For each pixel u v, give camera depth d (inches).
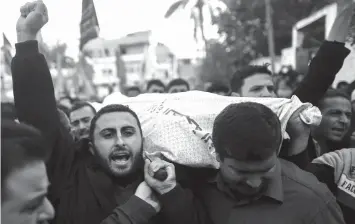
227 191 56.0
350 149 75.5
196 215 57.2
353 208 70.1
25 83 62.8
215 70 430.9
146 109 69.5
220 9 370.9
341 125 95.3
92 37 145.7
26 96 62.9
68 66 527.8
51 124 62.7
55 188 62.9
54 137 63.2
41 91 63.3
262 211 54.4
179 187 53.7
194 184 60.9
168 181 52.7
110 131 60.5
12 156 33.5
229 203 55.7
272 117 51.3
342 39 86.4
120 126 60.2
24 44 63.8
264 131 49.1
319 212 54.1
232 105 53.5
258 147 48.7
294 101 66.7
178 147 59.2
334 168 72.6
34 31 67.5
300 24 242.7
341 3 86.6
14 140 34.4
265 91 115.1
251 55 410.9
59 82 494.3
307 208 54.1
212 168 59.9
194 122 61.2
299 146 66.8
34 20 66.2
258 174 51.3
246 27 389.7
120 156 60.4
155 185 52.6
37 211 35.8
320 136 97.5
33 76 62.9
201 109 64.4
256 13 376.5
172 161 59.1
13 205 33.7
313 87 83.7
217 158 54.1
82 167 63.5
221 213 55.8
